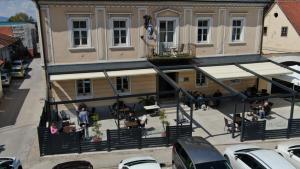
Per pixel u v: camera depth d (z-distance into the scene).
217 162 13.61
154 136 20.16
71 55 23.25
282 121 23.08
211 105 25.86
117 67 23.20
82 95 23.81
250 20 27.59
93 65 23.56
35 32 71.44
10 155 17.97
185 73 26.55
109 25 23.53
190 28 25.81
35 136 20.75
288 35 33.00
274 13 34.50
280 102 27.77
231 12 26.69
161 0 24.17
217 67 24.88
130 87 24.86
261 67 25.17
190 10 25.34
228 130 21.17
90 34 23.27
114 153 18.20
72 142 17.95
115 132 18.28
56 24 22.36
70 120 23.12
